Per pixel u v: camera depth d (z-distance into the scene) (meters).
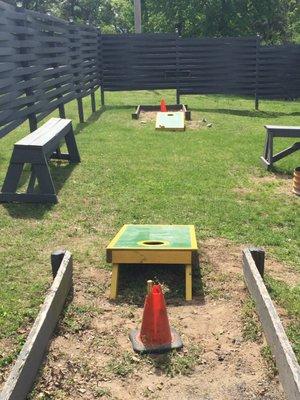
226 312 2.40
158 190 4.36
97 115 9.04
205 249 3.14
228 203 4.03
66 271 2.46
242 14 16.39
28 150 3.88
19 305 2.42
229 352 2.08
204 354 2.07
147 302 2.12
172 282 2.71
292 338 2.19
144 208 3.89
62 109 6.86
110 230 3.46
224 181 4.68
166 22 17.08
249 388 1.86
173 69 10.15
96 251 3.09
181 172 4.96
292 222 3.67
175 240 2.73
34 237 3.29
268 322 2.09
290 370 1.73
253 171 5.09
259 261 2.65
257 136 7.00
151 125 7.93
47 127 4.79
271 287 2.64
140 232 2.96
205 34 16.50
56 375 1.92
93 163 5.29
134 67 10.17
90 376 1.93
